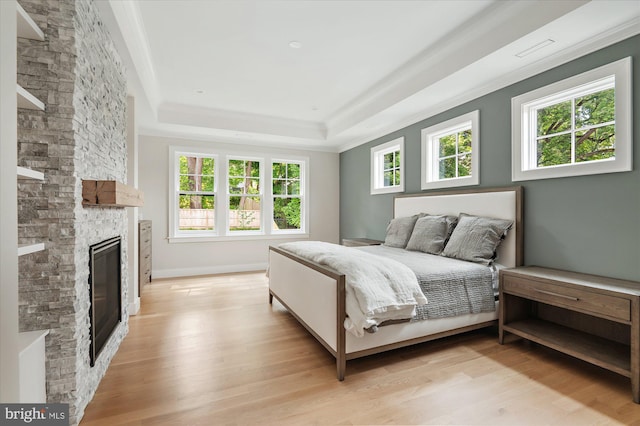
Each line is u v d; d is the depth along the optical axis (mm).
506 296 2535
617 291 1801
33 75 1494
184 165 5273
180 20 2443
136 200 2490
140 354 2344
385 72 3371
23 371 1290
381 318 2008
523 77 2756
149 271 4613
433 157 3984
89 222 1799
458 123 3496
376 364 2193
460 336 2701
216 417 1625
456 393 1830
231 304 3623
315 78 3523
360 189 5637
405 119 4273
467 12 2340
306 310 2535
